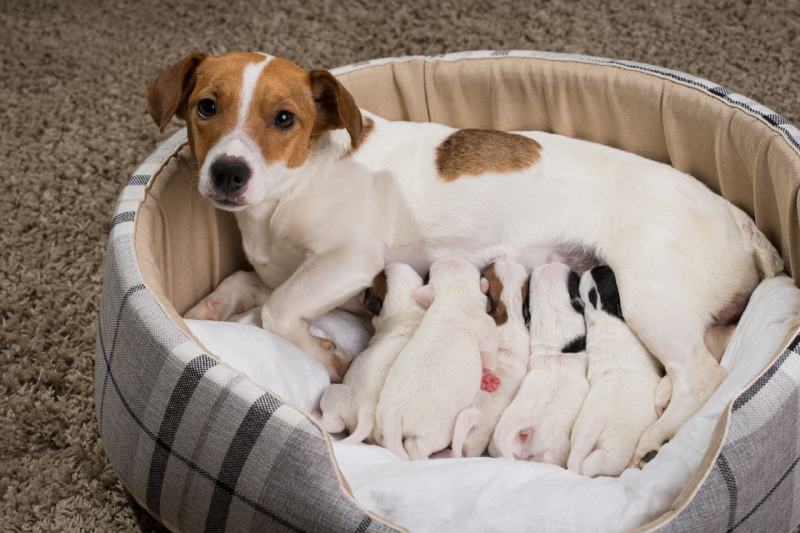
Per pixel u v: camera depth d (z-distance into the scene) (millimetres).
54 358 2494
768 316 2002
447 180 2242
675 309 2092
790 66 3344
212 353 1898
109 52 3664
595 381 2133
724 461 1593
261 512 1627
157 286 1937
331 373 2260
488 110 2660
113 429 1889
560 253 2301
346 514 1535
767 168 2189
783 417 1661
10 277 2748
